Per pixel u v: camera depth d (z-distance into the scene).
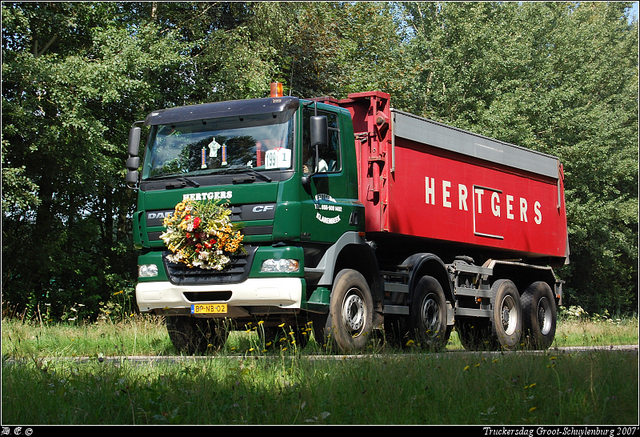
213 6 23.70
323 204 9.52
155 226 9.52
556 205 15.80
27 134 17.64
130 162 9.84
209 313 9.16
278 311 9.05
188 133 9.65
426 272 11.85
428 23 36.69
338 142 10.16
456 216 12.38
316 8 26.97
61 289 20.48
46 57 18.16
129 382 6.08
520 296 14.77
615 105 37.88
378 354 8.30
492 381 6.34
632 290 40.91
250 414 5.18
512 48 32.50
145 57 18.64
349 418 5.15
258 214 8.98
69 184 19.69
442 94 32.47
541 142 30.67
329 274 9.50
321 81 27.86
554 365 7.14
